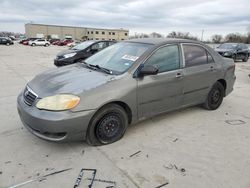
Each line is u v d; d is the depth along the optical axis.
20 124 4.16
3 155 3.17
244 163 3.13
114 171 2.89
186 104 4.51
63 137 3.08
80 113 3.08
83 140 3.48
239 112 5.10
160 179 2.76
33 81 3.69
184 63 4.30
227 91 5.32
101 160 3.11
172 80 4.04
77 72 3.78
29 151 3.29
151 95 3.79
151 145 3.53
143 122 4.36
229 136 3.91
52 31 88.81
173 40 4.28
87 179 2.73
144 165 3.03
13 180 2.68
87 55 10.11
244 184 2.71
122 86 3.43
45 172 2.84
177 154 3.30
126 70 3.61
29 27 85.25
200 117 4.70
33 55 20.59
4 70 10.41
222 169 2.98
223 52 17.36
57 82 3.39
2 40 40.59
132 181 2.72
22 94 3.65
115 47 4.51
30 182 2.66
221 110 5.19
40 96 3.16
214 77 4.86
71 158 3.14
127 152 3.32
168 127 4.18
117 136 3.59
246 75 10.78
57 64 9.98
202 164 3.08
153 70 3.53
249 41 55.97
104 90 3.27
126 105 3.53
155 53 3.90
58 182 2.67
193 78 4.40
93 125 3.29
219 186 2.66
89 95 3.15
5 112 4.75
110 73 3.64
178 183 2.70
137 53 3.89
